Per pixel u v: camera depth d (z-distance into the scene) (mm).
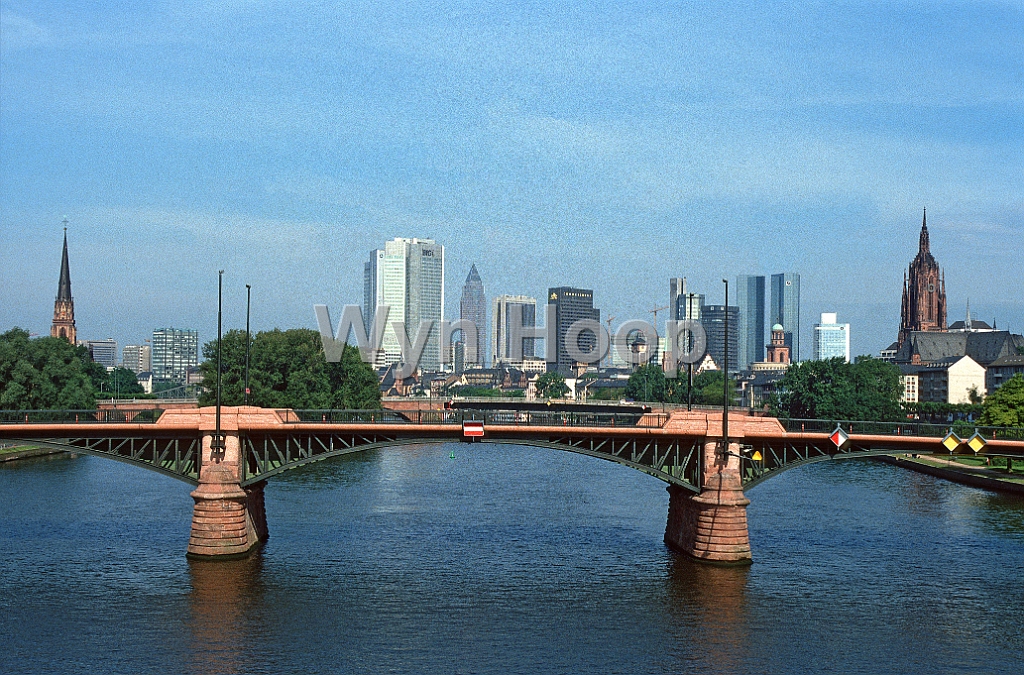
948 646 68625
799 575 86625
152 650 66312
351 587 81625
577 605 77250
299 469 163500
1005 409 172375
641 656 66125
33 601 76625
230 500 90562
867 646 68438
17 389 172000
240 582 82625
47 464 163375
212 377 186000
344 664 64188
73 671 62625
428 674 62562
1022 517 116375
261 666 63688
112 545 95562
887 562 91625
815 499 130375
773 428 93375
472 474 161375
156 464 91750
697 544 91562
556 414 99875
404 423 94000
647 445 93062
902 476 159625
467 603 77625
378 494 132625
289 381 186375
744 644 68688
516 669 63688
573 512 119938
